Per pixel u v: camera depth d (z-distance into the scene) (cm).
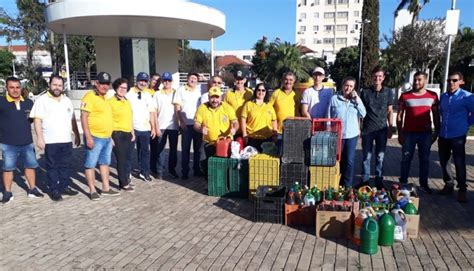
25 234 443
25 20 3300
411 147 568
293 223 462
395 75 2541
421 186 586
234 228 456
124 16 1366
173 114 694
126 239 427
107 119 573
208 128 620
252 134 621
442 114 550
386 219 393
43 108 552
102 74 554
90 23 1523
